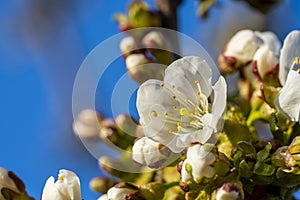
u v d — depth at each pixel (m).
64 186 0.36
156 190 0.37
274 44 0.40
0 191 0.39
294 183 0.36
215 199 0.35
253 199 0.36
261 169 0.36
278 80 0.38
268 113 0.38
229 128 0.37
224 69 0.40
